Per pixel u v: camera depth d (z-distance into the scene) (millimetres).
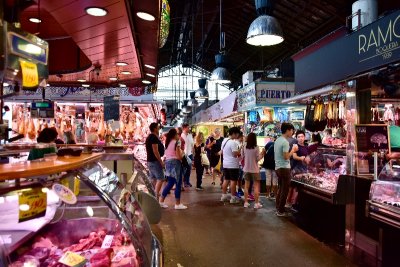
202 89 15531
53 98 9664
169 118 40375
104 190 2270
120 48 5938
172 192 9188
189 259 4184
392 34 3783
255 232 5348
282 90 9406
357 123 4824
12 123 9297
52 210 2178
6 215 1672
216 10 11625
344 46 4777
